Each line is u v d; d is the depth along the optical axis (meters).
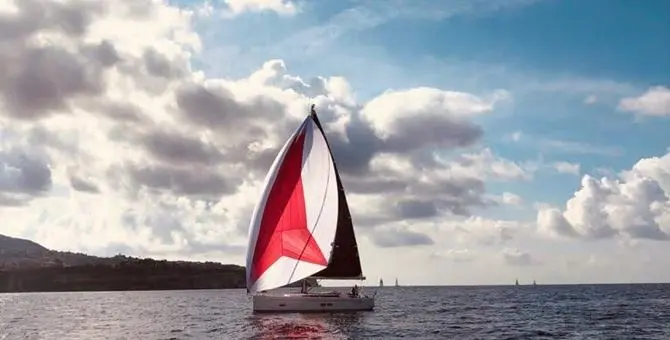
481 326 57.88
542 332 52.19
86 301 147.75
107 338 52.78
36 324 71.75
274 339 45.88
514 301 115.12
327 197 59.59
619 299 116.00
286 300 58.81
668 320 63.41
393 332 50.91
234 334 50.31
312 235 58.84
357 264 61.53
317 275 60.50
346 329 51.84
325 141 60.19
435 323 60.81
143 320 73.69
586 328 55.69
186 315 80.69
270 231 58.22
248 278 58.59
